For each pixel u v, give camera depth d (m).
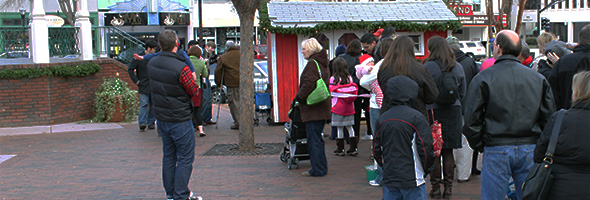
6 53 11.84
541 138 3.60
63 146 9.34
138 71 10.75
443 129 5.65
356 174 6.95
